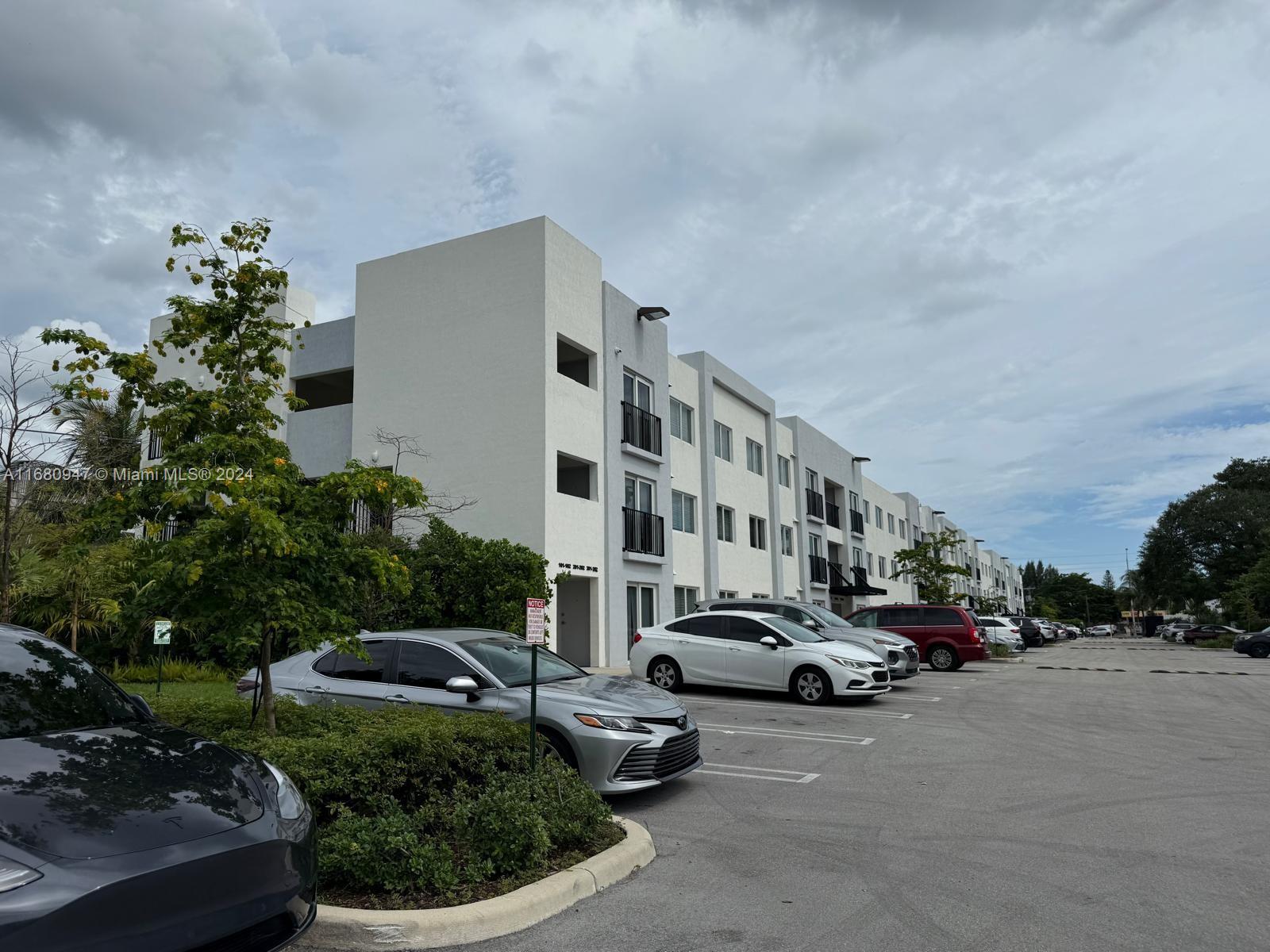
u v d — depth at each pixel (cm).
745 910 471
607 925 448
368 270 2144
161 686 1388
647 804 721
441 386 2002
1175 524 7169
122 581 1495
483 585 1592
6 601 1145
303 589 650
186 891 306
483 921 429
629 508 2191
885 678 1410
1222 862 556
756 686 1429
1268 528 5541
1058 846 593
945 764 899
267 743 555
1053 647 5325
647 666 1525
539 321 1906
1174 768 880
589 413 2059
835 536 4100
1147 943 425
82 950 275
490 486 1908
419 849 467
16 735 382
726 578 2834
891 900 488
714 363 2866
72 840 297
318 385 2444
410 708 682
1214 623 6109
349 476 670
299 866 358
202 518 650
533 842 498
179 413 670
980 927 446
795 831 638
